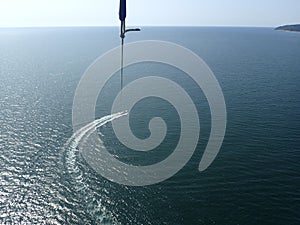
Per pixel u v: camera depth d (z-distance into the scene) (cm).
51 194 5334
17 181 5681
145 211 4969
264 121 8619
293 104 10156
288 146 7138
